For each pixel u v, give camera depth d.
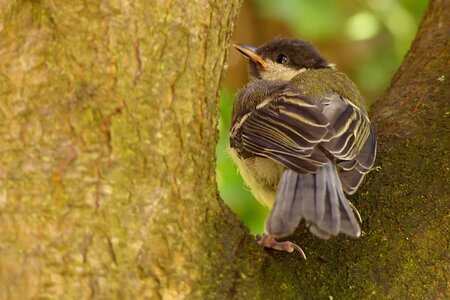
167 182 7.25
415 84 10.60
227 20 7.64
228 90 17.70
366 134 9.30
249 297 7.39
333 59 19.52
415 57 11.19
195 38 7.32
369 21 17.55
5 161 6.83
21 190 6.81
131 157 7.07
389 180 9.10
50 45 6.91
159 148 7.20
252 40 19.52
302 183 8.04
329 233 7.61
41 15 6.90
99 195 6.94
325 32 17.75
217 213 7.73
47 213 6.82
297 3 17.33
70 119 6.91
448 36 11.09
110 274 6.93
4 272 6.75
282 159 8.50
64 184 6.87
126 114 7.05
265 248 8.27
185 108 7.36
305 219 7.74
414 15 17.88
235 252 7.61
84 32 6.91
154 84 7.15
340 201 7.93
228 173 15.38
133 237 7.04
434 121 9.79
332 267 8.23
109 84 6.98
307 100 9.52
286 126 9.08
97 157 6.95
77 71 6.93
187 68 7.32
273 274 7.75
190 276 7.29
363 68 19.44
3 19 6.89
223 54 7.70
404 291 8.09
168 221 7.23
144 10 7.03
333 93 10.01
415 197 8.84
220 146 15.30
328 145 8.76
